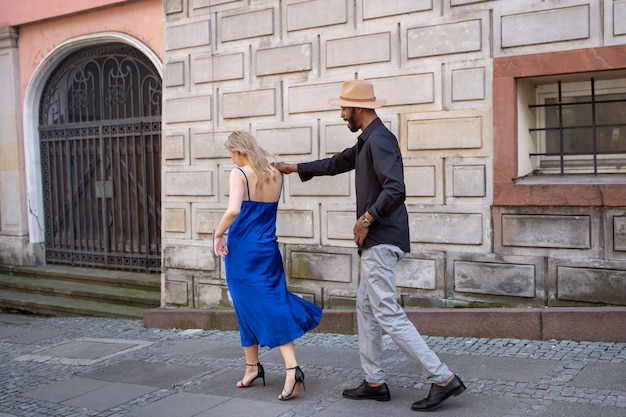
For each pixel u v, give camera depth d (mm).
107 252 9312
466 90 5789
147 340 6809
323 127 6570
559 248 5492
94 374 5688
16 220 10008
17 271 9945
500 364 4879
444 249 5992
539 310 5414
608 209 5285
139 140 8891
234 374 5293
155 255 8812
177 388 5082
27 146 9844
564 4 5359
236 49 7117
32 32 9641
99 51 9219
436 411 4090
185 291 7602
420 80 5996
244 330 4773
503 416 3916
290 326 4520
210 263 7383
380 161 4094
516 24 5555
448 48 5848
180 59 7551
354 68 6359
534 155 5910
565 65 5371
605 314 5164
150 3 8312
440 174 5957
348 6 6348
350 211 6445
